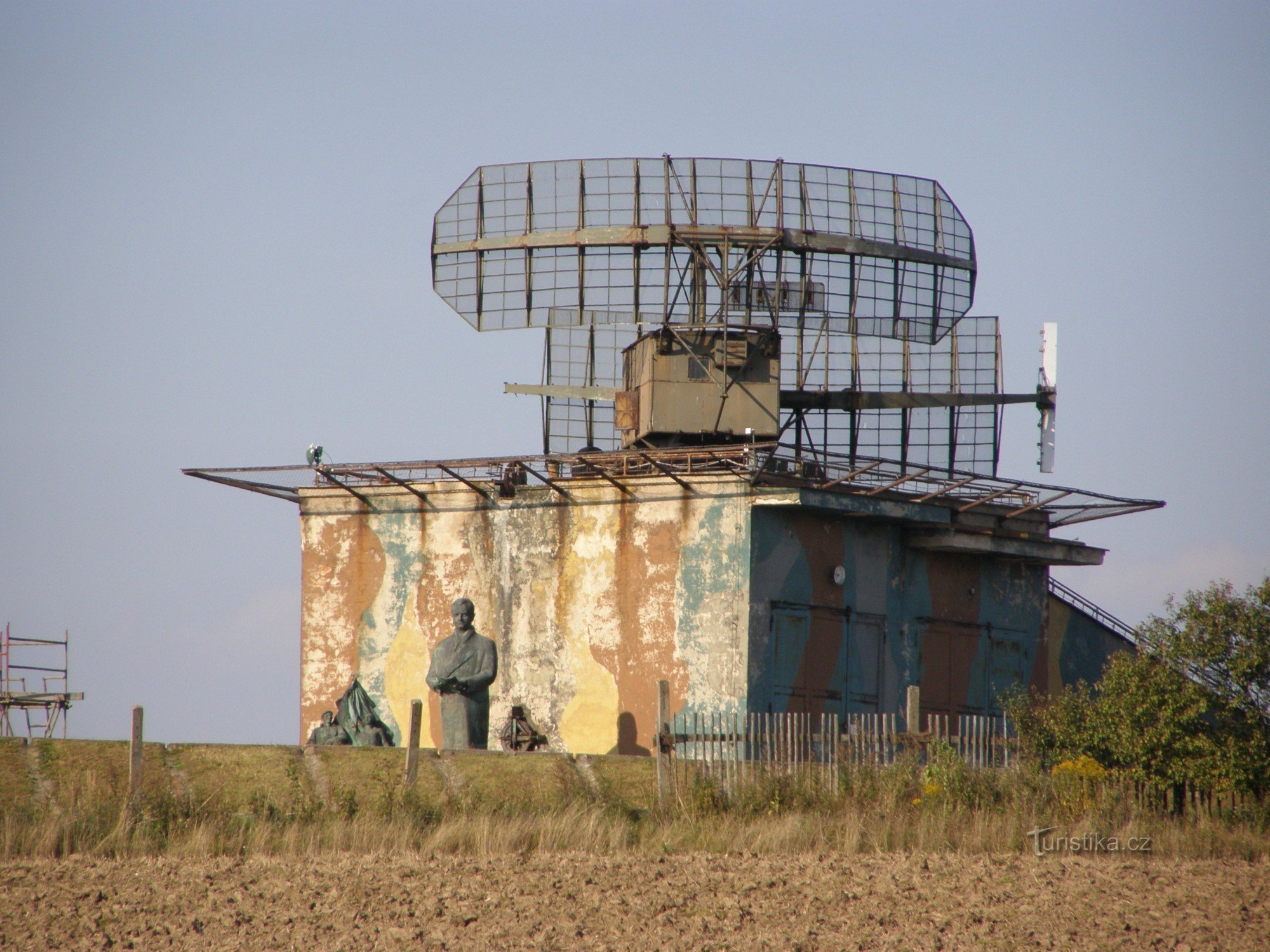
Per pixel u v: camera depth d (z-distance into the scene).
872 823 60.75
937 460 98.31
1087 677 99.38
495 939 44.72
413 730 65.19
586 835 58.88
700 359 90.12
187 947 44.16
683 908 48.44
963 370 98.81
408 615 89.44
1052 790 64.69
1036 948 44.06
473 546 88.31
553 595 85.50
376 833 58.22
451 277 96.69
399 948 43.84
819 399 98.25
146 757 65.56
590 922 46.75
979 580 90.56
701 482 81.94
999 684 90.62
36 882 51.50
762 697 79.56
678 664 81.25
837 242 94.69
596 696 83.38
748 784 63.97
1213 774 66.00
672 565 82.31
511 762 68.25
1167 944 44.62
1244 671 67.44
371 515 91.19
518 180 96.12
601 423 98.62
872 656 84.88
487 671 80.88
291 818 60.66
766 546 81.00
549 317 93.81
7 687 103.75
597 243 93.56
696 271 92.50
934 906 49.00
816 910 48.31
